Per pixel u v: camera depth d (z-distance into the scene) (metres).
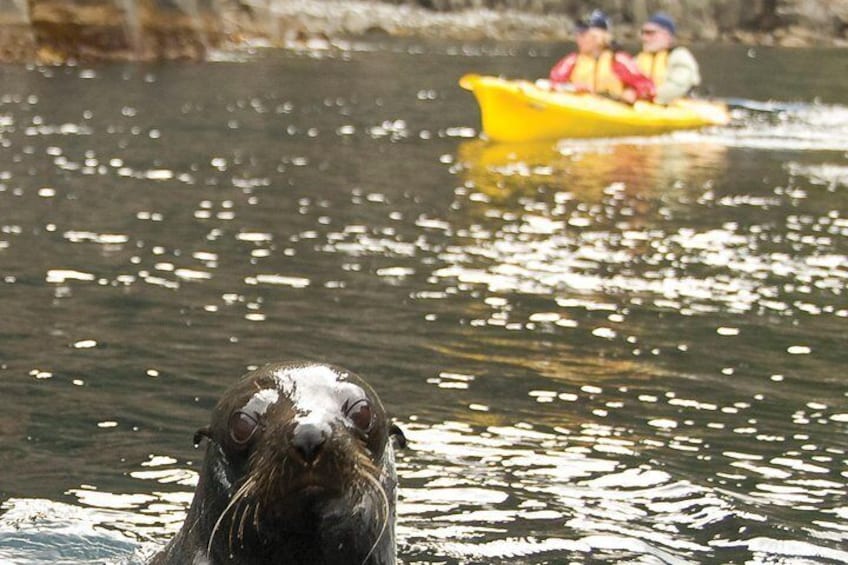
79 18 34.84
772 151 24.95
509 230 16.09
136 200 16.94
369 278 13.23
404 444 5.95
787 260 14.71
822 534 7.36
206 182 18.59
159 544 6.90
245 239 14.86
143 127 23.98
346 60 40.72
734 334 11.60
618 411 9.40
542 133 25.64
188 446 8.41
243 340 10.81
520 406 9.43
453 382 9.92
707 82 38.97
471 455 8.41
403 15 53.12
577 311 12.26
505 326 11.60
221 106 27.91
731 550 7.12
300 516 5.11
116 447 8.35
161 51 37.03
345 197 17.97
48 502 7.42
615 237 15.88
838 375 10.45
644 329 11.68
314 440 4.94
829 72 44.19
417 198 18.23
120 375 9.78
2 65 32.94
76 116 24.95
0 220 15.30
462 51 46.47
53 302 11.80
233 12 45.69
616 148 24.91
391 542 5.70
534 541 7.12
